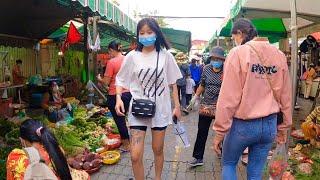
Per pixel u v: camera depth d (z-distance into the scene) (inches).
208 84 222.2
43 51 597.9
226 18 371.9
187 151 277.0
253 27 144.6
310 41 492.4
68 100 433.1
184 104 489.4
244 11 359.3
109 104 265.4
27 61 547.2
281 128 144.9
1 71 478.9
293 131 284.4
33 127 124.0
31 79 487.2
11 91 474.0
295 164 211.5
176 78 181.3
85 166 219.6
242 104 133.1
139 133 172.1
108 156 247.4
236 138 137.3
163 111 174.1
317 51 672.4
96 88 456.8
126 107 250.1
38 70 574.6
